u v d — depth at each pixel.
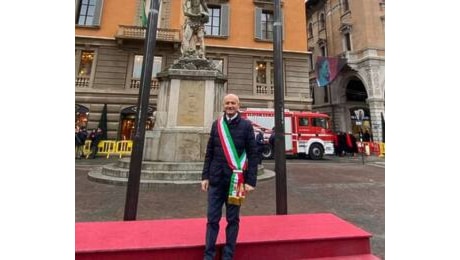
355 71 28.22
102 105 20.11
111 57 20.84
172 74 9.19
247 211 5.56
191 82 9.31
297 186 8.37
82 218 4.85
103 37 20.89
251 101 21.83
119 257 2.87
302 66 23.30
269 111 18.19
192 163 8.43
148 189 7.26
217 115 9.40
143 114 4.33
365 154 22.95
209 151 3.01
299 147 18.20
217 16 23.50
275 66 4.87
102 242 3.04
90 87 20.23
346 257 3.23
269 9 24.00
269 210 5.64
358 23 28.41
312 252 3.21
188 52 9.88
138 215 5.08
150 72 4.46
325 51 34.03
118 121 20.05
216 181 2.87
